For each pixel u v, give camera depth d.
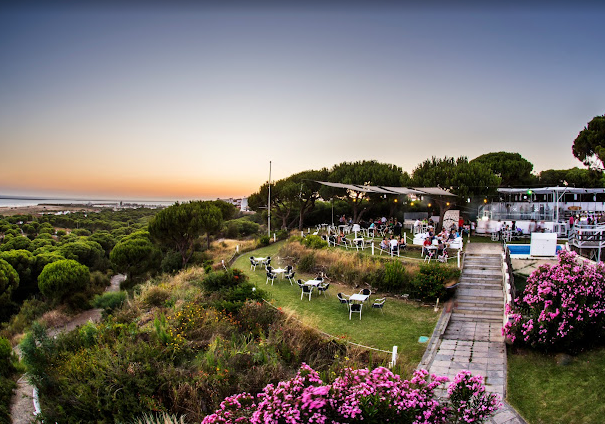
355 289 18.70
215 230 35.47
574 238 20.08
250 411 7.51
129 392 10.30
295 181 38.06
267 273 20.44
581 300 10.67
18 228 59.53
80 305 30.22
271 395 7.39
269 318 14.56
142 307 18.56
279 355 11.76
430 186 26.77
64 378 11.56
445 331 13.43
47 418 10.36
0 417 12.52
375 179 31.86
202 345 12.86
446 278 16.59
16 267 33.31
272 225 44.50
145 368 10.98
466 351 11.77
